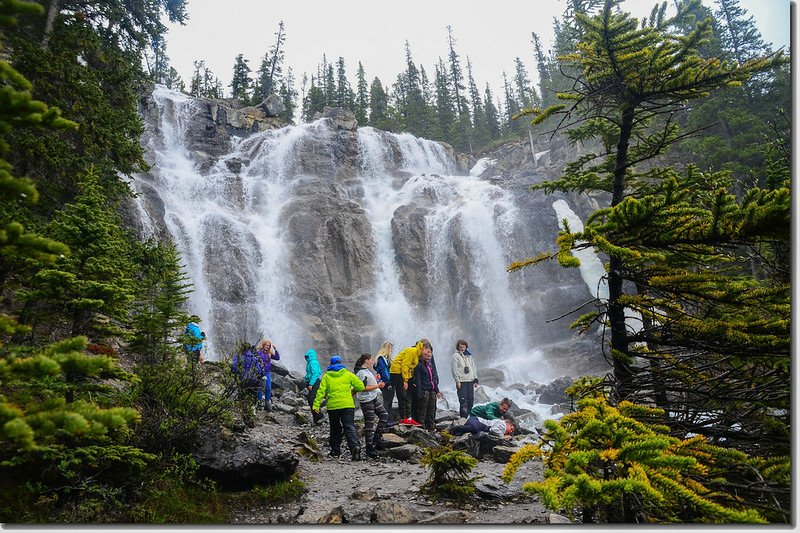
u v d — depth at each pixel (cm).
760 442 391
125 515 518
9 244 233
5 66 224
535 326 2959
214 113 4300
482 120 7431
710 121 3136
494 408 1065
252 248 3008
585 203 3425
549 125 5922
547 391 2039
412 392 1145
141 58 1820
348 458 921
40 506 489
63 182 1290
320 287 3028
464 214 3409
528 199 3522
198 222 2928
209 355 2477
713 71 500
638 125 618
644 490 241
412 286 3241
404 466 869
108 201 1304
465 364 1296
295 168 3869
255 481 666
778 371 391
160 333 859
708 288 411
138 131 1540
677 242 404
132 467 566
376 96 7338
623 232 421
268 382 1249
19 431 196
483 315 3064
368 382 959
